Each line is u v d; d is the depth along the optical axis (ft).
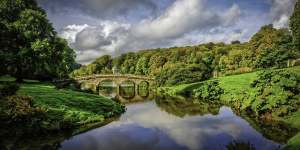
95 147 63.21
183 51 448.24
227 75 231.30
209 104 136.56
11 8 143.64
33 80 185.16
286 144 57.31
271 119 82.58
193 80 241.14
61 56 158.30
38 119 72.13
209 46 486.79
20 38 139.23
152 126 86.58
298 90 83.25
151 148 62.34
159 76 282.15
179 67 263.08
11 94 78.64
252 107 92.43
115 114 108.27
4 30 131.85
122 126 86.43
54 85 169.27
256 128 76.59
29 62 138.10
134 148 62.34
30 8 155.74
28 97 79.61
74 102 101.55
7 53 132.67
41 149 60.70
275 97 83.61
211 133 74.38
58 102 94.99
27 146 62.18
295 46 191.83
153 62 421.59
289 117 78.07
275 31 250.16
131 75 284.82
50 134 71.15
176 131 78.54
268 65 219.61
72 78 247.70
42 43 137.80
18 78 150.30
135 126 86.69
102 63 546.67
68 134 74.79
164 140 68.90
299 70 153.07
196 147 62.18
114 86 440.04
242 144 62.49
